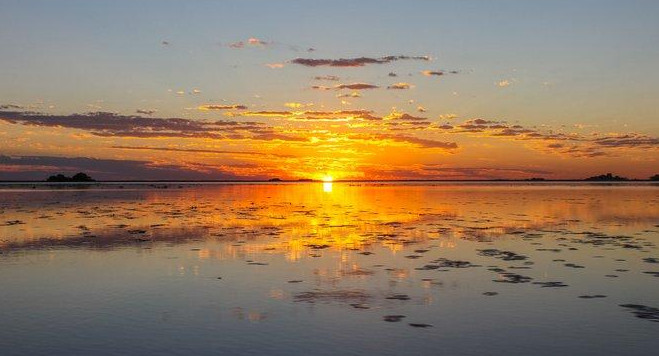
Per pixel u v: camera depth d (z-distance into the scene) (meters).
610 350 9.02
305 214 32.88
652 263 16.02
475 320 10.55
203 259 16.64
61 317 10.77
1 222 26.70
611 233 23.09
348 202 47.69
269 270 15.02
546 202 46.25
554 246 19.28
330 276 14.27
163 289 12.93
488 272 14.75
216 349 9.05
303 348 9.09
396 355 8.81
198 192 74.38
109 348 9.11
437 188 105.81
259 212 34.38
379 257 17.02
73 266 15.57
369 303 11.71
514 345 9.25
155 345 9.23
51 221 27.30
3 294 12.50
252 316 10.82
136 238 21.17
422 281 13.70
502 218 30.03
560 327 10.14
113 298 12.16
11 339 9.55
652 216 31.14
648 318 10.67
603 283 13.48
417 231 23.66
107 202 44.34
